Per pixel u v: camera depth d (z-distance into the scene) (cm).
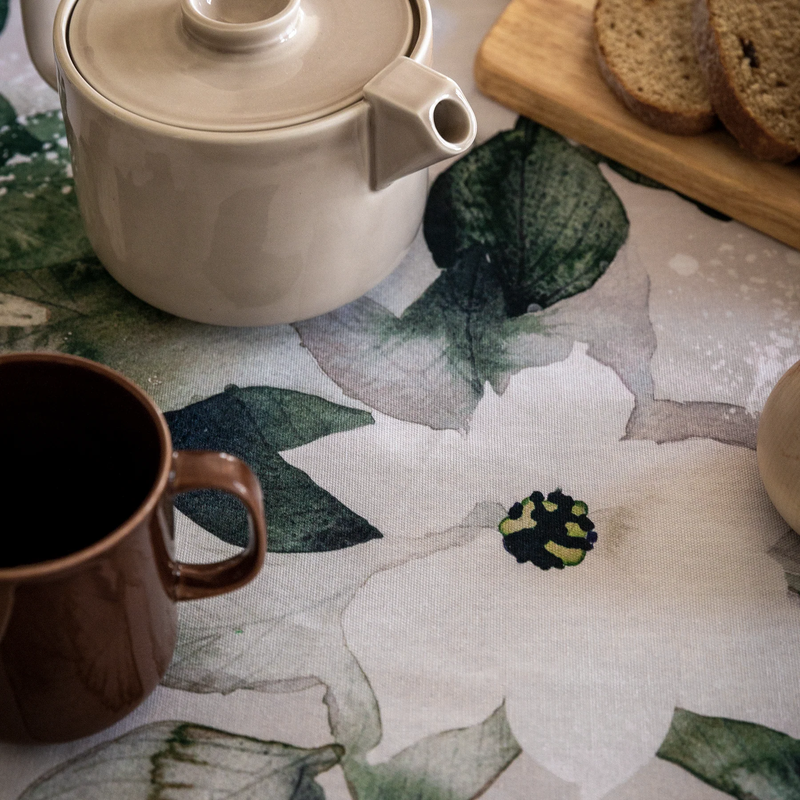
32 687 54
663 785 58
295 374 69
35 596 51
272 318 67
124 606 53
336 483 65
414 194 66
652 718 60
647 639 62
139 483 56
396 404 68
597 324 71
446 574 63
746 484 66
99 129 61
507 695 60
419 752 59
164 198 62
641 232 75
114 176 62
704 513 65
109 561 52
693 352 70
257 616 62
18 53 80
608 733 59
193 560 63
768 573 63
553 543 64
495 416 68
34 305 70
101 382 55
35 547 59
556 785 58
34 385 55
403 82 60
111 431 56
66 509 60
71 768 58
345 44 63
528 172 77
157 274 65
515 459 66
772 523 65
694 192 76
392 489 65
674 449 67
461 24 83
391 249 67
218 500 65
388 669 61
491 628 62
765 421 62
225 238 63
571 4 82
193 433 67
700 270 73
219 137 59
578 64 79
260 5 63
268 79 62
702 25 74
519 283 73
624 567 63
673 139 76
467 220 75
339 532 64
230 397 68
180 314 67
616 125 76
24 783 58
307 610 62
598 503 65
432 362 69
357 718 59
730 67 73
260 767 58
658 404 68
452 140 62
